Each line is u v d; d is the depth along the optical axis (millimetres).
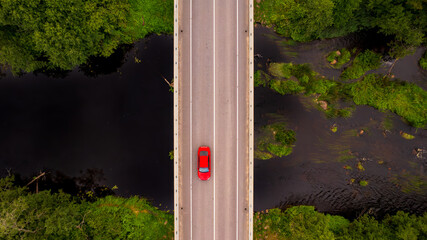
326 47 34062
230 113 31000
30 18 24547
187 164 31047
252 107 30547
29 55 29375
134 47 33594
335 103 34062
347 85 34031
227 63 30766
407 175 34062
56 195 32062
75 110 34094
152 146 34281
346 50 33875
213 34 30531
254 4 33031
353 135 34250
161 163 34188
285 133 34188
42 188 33719
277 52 34094
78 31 27547
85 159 34125
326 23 30625
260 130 34312
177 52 30312
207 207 31172
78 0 26484
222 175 31172
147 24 32594
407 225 29859
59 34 25766
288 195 34500
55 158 34000
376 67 33594
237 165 31266
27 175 33812
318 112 34281
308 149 34344
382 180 34125
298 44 34062
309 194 34438
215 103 30906
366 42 33750
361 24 32438
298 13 31016
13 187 32625
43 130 34031
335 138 34375
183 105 30844
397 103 33188
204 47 30594
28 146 34031
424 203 33750
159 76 33938
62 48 27625
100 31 30469
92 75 34000
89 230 30406
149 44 33656
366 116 33969
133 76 34062
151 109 34250
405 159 34031
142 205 33406
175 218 30578
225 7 30438
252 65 30344
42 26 25750
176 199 30594
